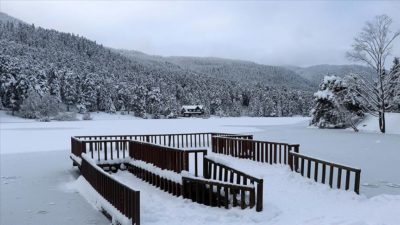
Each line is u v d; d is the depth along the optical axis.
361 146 22.44
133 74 143.12
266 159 12.89
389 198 8.61
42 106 82.56
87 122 68.62
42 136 32.75
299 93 158.88
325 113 45.56
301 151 19.69
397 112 41.53
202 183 8.68
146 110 108.88
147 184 11.45
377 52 38.34
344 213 7.31
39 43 157.25
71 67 125.69
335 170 12.98
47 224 8.19
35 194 11.02
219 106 136.75
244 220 7.20
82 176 12.70
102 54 172.12
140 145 12.63
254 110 135.75
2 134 35.31
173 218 7.48
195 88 147.88
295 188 9.42
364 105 40.28
